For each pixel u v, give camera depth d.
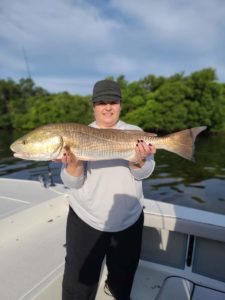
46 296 1.08
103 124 1.21
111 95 1.15
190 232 1.40
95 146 1.13
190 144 1.21
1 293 1.04
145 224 1.49
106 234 1.07
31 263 1.23
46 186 1.94
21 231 1.48
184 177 5.48
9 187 1.94
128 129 1.24
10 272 1.16
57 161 1.15
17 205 1.62
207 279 1.40
